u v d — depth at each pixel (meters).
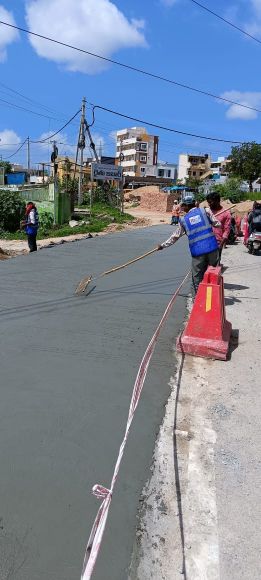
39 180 58.16
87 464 2.99
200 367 4.74
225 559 2.36
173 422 3.59
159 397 3.96
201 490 2.85
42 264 10.32
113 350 4.93
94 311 6.43
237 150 60.19
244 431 3.56
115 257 11.90
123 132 120.31
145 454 3.15
